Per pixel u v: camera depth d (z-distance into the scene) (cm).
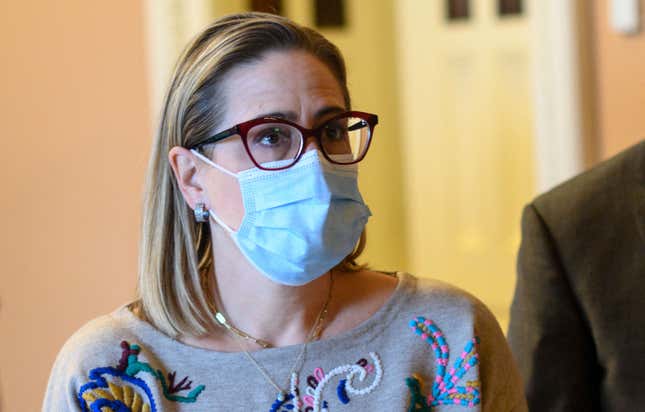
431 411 274
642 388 310
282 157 264
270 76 260
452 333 280
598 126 648
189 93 270
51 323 696
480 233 848
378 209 892
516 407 291
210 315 278
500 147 827
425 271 877
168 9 651
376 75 875
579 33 641
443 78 848
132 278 676
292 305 275
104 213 677
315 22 837
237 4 671
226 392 268
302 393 268
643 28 623
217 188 270
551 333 323
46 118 680
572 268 321
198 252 288
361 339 274
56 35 671
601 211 322
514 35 809
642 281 312
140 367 271
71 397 271
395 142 891
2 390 706
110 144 670
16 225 695
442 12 841
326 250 262
